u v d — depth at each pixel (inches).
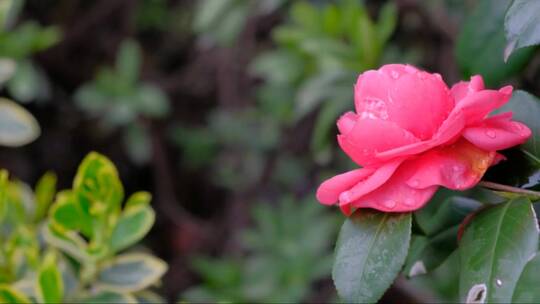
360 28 34.2
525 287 20.9
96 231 27.8
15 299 26.6
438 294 40.5
